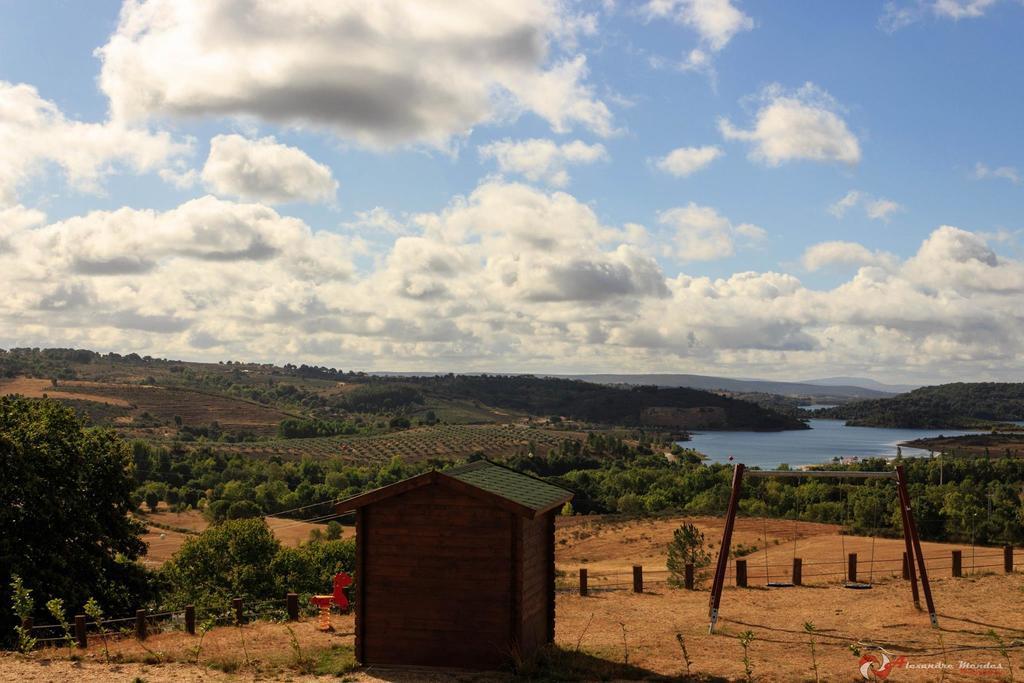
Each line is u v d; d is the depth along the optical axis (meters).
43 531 28.55
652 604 25.45
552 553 17.84
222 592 52.00
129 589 31.47
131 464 32.81
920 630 20.23
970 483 96.44
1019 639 18.56
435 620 15.52
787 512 97.44
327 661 16.33
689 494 123.94
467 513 15.52
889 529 62.53
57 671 15.68
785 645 18.61
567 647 17.91
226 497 123.00
